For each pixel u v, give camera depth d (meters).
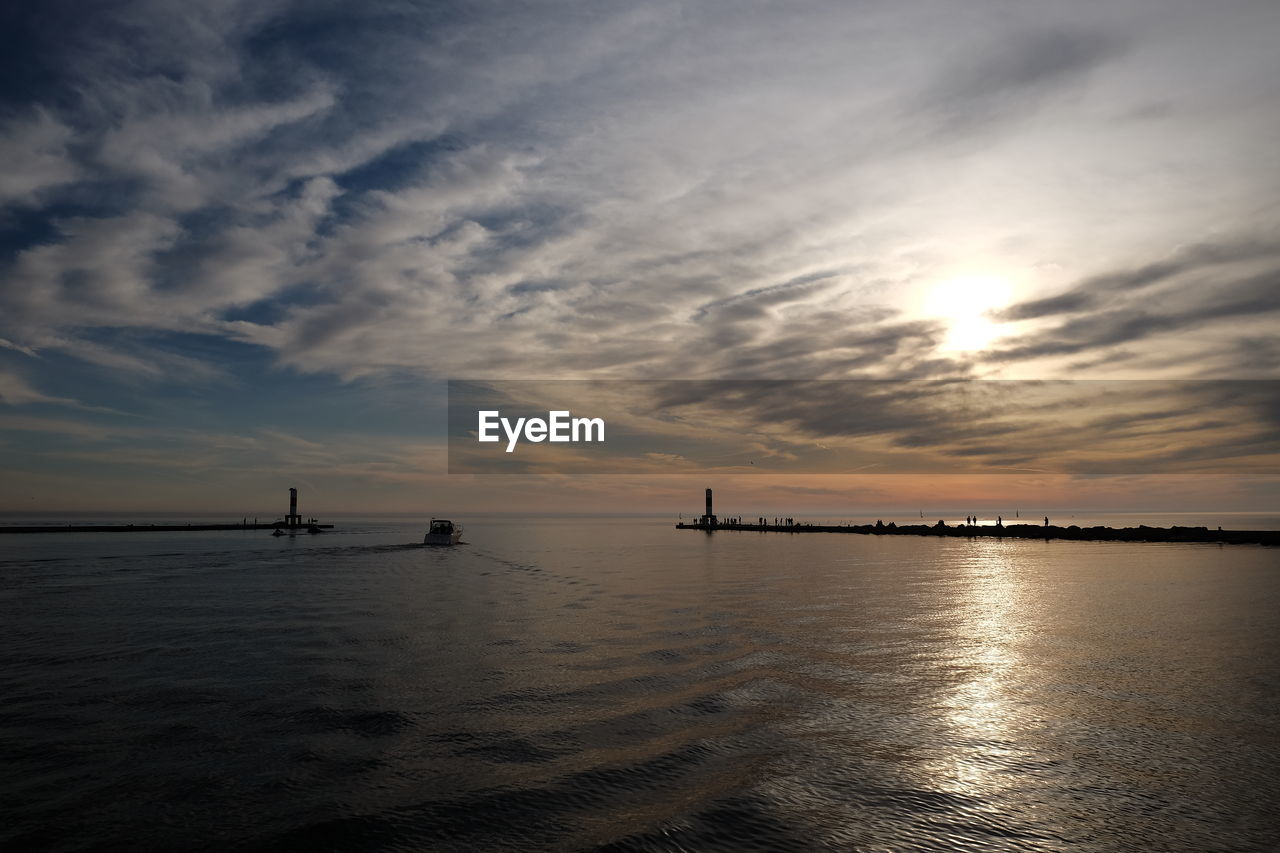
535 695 17.77
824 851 10.30
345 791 12.21
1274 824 11.06
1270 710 16.50
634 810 11.52
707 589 39.81
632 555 70.69
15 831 10.84
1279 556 60.62
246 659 21.81
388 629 26.94
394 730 15.20
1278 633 25.36
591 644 23.89
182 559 62.56
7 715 16.27
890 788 12.35
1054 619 28.56
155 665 21.06
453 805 11.69
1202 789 12.30
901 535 110.38
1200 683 18.78
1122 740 14.62
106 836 10.72
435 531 90.88
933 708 16.72
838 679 19.23
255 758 13.66
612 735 14.91
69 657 22.17
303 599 35.84
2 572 50.06
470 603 34.22
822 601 34.34
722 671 20.09
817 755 13.82
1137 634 25.33
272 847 10.41
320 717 16.08
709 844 10.48
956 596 35.94
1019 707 16.77
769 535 117.50
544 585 42.38
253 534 120.38
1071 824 11.09
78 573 49.28
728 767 13.23
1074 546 77.88
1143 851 10.31
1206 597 34.75
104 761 13.53
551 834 10.77
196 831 10.87
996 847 10.41
